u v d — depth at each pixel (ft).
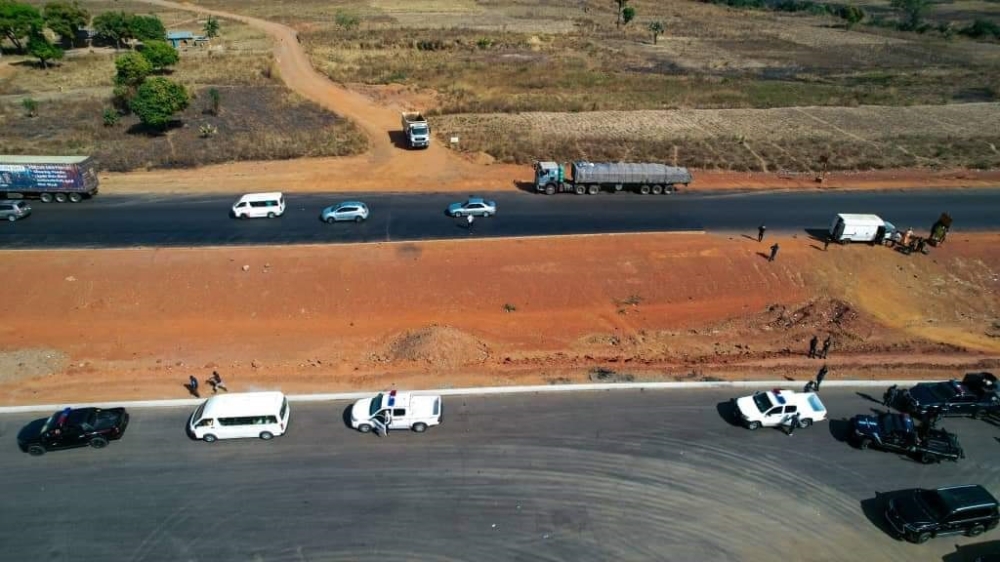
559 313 139.95
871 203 181.27
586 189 184.55
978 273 150.51
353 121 246.27
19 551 84.28
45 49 303.48
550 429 103.86
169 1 511.40
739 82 311.47
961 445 100.58
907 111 264.72
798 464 97.04
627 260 152.25
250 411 100.73
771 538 85.76
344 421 106.32
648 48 393.70
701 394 112.06
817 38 433.07
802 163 207.82
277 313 139.03
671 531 86.63
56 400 112.47
